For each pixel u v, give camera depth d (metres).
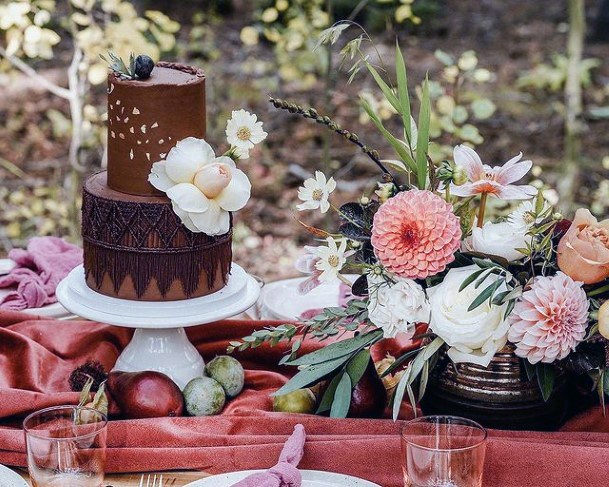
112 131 1.33
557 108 4.67
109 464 1.26
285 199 4.30
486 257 1.20
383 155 4.56
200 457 1.25
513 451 1.21
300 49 3.83
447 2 6.96
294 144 4.72
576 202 4.12
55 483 1.10
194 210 1.28
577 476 1.20
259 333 1.27
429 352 1.21
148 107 1.30
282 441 1.26
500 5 6.96
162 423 1.28
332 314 1.26
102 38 3.00
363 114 3.14
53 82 5.15
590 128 4.95
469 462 1.06
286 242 4.00
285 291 1.78
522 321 1.17
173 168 1.29
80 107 3.36
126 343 1.55
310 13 3.44
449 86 5.07
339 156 4.60
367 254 1.27
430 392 1.30
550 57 5.96
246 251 3.93
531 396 1.27
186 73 1.38
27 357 1.46
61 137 4.73
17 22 2.82
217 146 4.43
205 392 1.35
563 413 1.32
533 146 4.75
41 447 1.09
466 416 1.27
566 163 3.84
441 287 1.20
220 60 5.37
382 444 1.23
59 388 1.45
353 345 1.28
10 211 3.93
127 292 1.34
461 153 1.26
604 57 5.91
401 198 1.17
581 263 1.17
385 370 1.33
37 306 1.69
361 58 1.26
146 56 1.32
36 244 1.79
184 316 1.33
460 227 1.21
